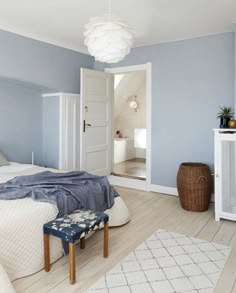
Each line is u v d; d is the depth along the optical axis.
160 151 4.47
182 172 3.67
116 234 2.86
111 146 5.18
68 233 1.95
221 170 3.20
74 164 4.88
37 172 3.51
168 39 4.15
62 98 4.57
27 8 3.04
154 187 4.56
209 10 3.06
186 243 2.65
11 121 4.36
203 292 1.90
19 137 4.50
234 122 3.25
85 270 2.17
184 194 3.63
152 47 4.43
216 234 2.87
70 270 1.98
